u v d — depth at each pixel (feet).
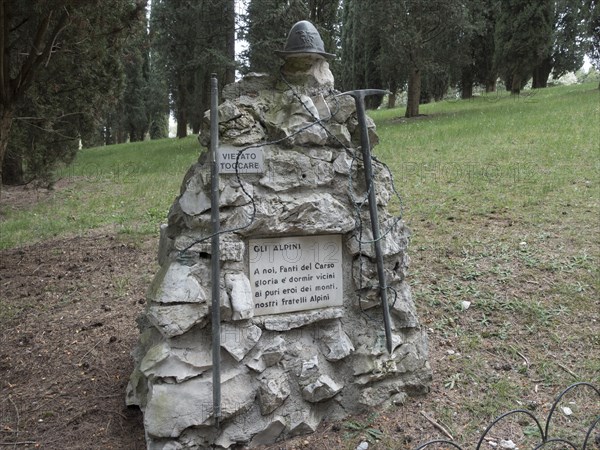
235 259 11.19
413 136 48.49
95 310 18.81
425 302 17.53
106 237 27.30
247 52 62.85
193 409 10.68
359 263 12.41
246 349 11.18
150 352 10.97
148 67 135.74
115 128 143.64
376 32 87.66
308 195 11.90
